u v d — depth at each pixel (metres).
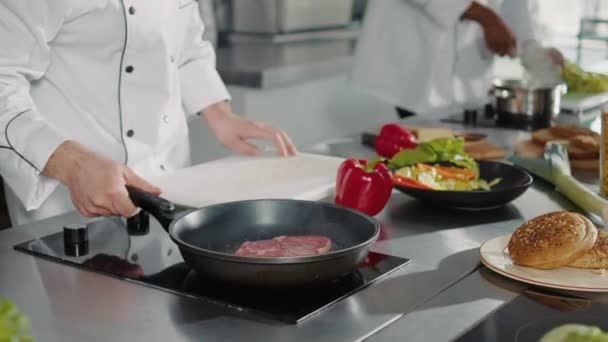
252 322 0.80
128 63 1.49
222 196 1.28
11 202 1.60
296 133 2.88
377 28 2.67
